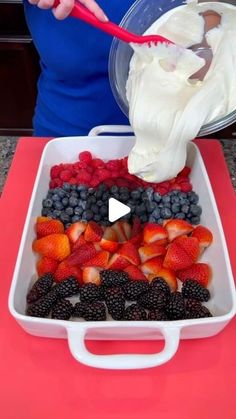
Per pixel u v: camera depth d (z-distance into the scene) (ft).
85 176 2.90
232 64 2.30
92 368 2.06
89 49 3.19
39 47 3.33
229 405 1.93
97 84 3.44
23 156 3.18
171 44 2.39
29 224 2.44
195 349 2.13
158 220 2.70
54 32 3.17
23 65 5.05
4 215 2.78
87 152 3.04
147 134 2.39
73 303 2.26
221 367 2.06
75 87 3.51
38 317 2.06
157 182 2.57
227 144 3.73
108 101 3.52
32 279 2.39
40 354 2.12
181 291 2.31
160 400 1.95
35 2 2.30
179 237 2.53
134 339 2.14
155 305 2.15
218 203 2.86
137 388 1.99
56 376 2.04
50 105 3.65
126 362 1.82
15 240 2.64
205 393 1.97
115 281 2.27
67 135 3.71
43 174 2.84
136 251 2.48
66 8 2.10
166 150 2.36
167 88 2.37
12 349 2.14
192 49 2.47
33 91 5.34
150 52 2.39
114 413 1.92
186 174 2.94
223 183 2.99
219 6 2.30
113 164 3.00
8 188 2.96
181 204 2.74
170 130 2.29
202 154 3.19
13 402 1.95
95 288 2.23
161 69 2.42
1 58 4.99
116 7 3.02
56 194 2.78
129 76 2.52
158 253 2.48
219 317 1.96
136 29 2.54
